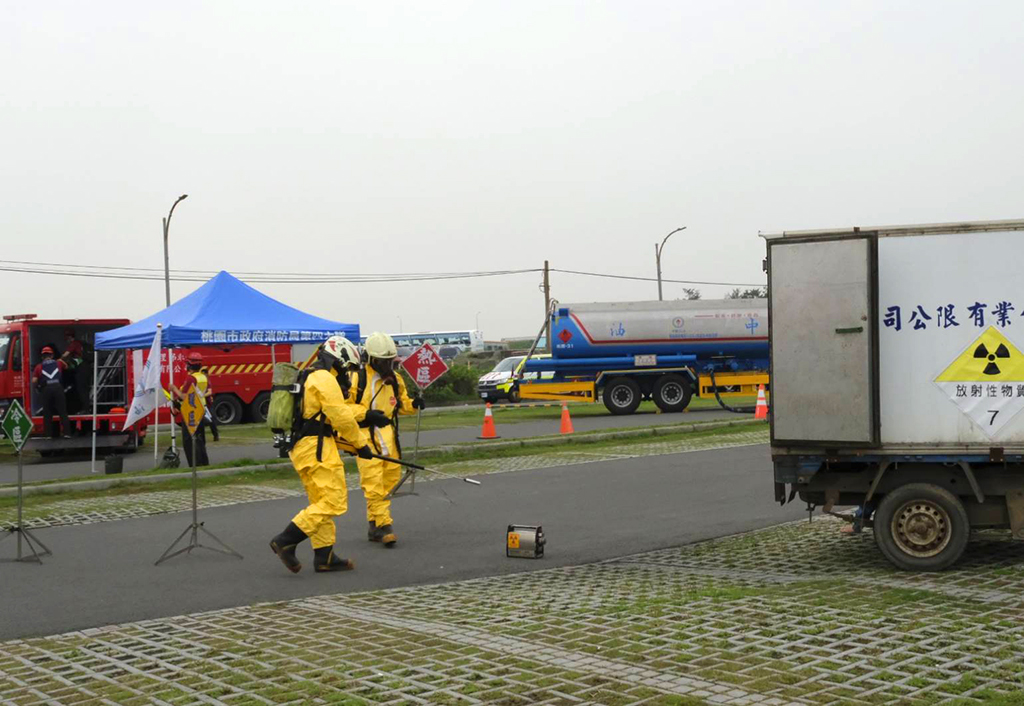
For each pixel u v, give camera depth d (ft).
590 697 16.19
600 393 102.06
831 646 18.65
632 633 20.18
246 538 34.55
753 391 99.45
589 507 40.09
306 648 19.90
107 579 28.17
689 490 43.83
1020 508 26.43
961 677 16.49
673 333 96.37
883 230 26.91
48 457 71.31
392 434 33.45
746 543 32.07
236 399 97.09
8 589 27.12
